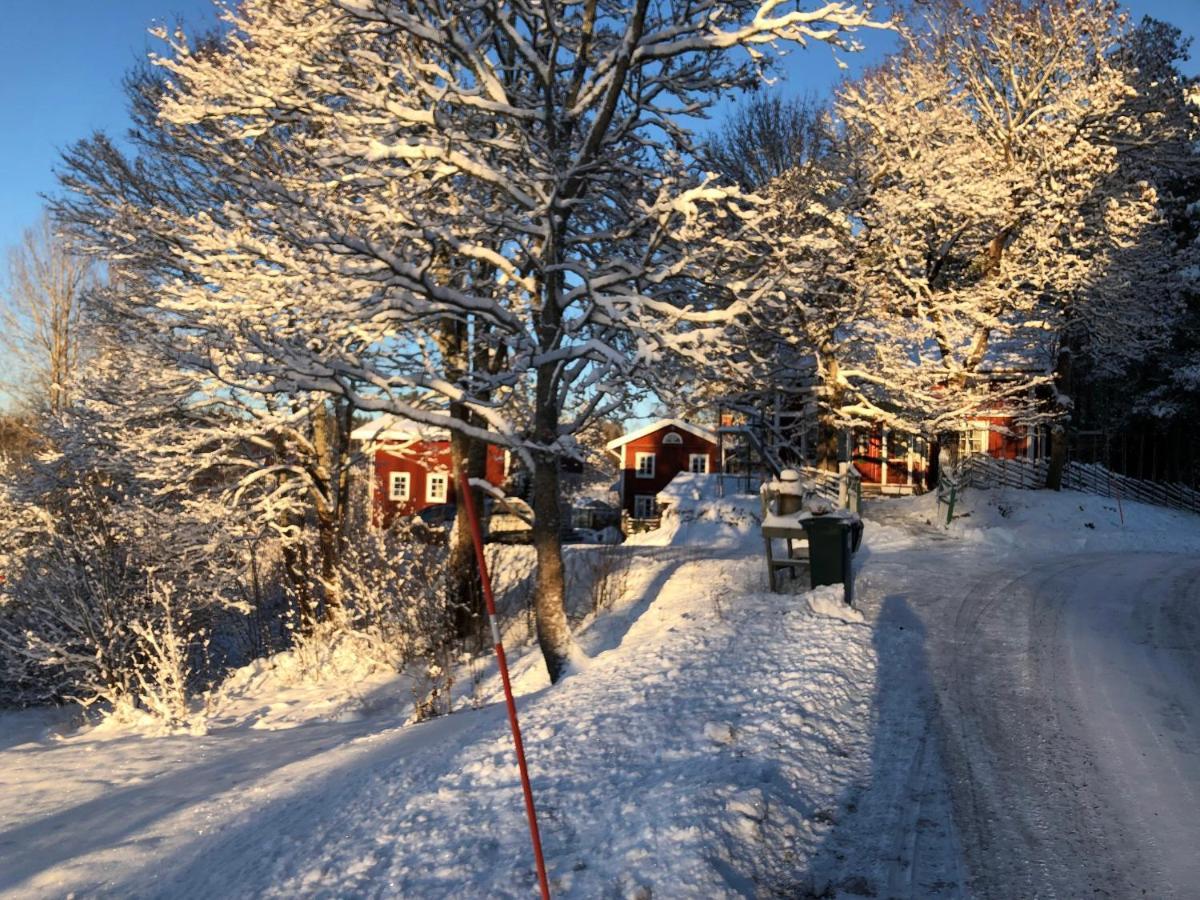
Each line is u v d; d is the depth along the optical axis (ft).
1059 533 70.44
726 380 38.45
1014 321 91.61
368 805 21.63
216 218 54.95
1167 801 19.61
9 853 24.21
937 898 15.85
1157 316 93.20
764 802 18.61
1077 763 21.84
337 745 33.91
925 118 71.36
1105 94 76.54
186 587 59.16
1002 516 78.18
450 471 61.87
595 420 44.52
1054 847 17.66
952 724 24.59
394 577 52.24
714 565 56.13
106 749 39.17
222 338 46.68
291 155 48.21
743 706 24.91
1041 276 78.89
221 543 58.44
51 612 54.90
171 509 59.88
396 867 17.87
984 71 82.74
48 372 119.34
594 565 57.52
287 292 38.63
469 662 48.52
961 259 86.33
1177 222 105.60
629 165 39.73
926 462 107.55
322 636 57.52
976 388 82.48
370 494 74.95
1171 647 32.89
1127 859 17.12
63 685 56.18
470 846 18.25
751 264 41.16
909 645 32.48
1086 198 80.53
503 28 35.91
